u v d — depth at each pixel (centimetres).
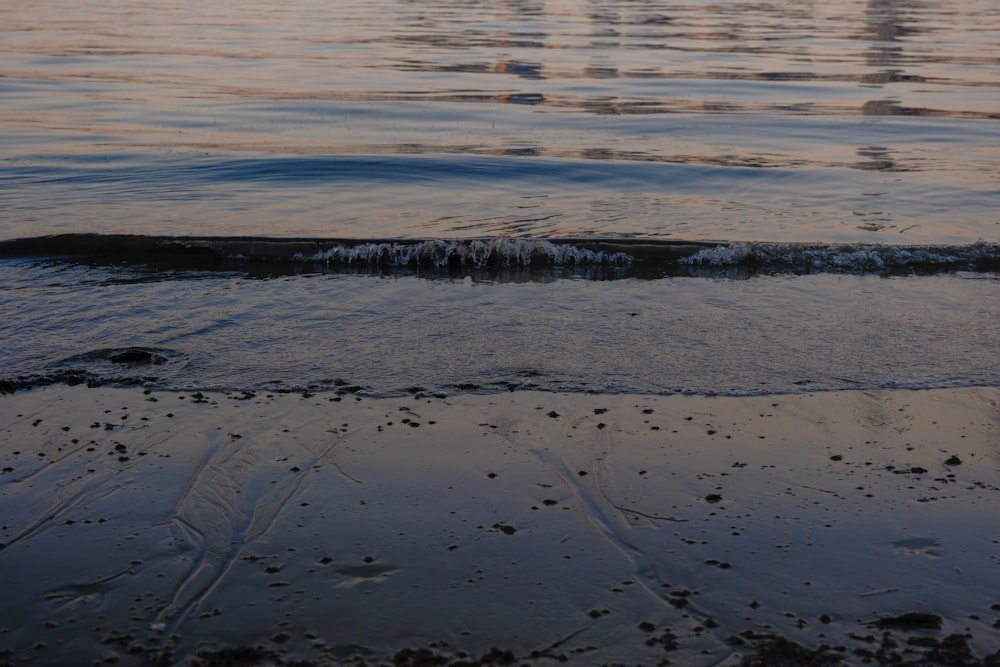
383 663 284
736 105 1672
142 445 421
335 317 599
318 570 331
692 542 350
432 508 373
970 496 383
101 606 310
